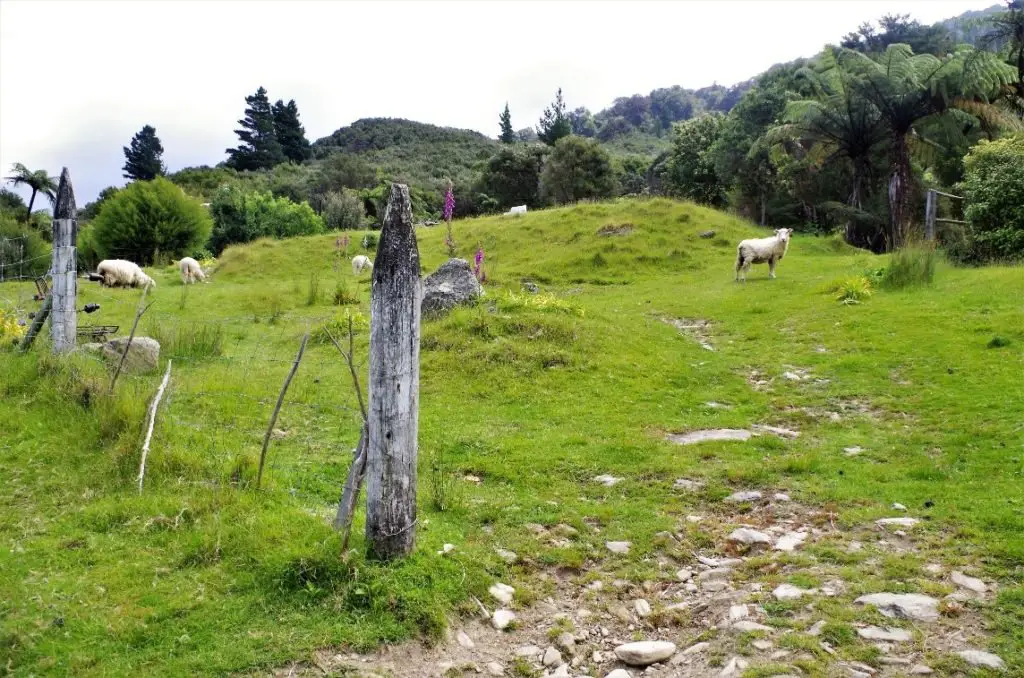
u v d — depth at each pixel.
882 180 38.38
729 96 181.75
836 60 33.22
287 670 4.07
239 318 17.67
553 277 24.03
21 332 10.43
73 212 9.60
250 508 5.90
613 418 9.48
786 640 4.17
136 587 4.83
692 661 4.25
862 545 5.48
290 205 48.38
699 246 26.45
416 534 5.33
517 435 8.72
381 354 4.86
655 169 69.88
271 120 98.31
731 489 6.95
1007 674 3.75
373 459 4.93
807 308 15.58
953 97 31.06
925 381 10.08
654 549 5.81
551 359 11.70
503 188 63.81
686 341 14.06
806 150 38.97
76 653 4.15
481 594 4.98
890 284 16.11
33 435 7.32
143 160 94.31
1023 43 34.28
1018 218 17.62
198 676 3.98
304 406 9.25
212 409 8.88
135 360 10.35
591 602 5.09
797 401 10.11
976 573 4.83
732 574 5.26
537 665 4.39
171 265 32.31
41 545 5.36
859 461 7.51
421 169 93.25
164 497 6.11
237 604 4.62
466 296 14.27
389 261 4.80
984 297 13.52
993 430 7.83
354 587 4.67
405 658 4.27
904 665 3.90
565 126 81.62
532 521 6.29
